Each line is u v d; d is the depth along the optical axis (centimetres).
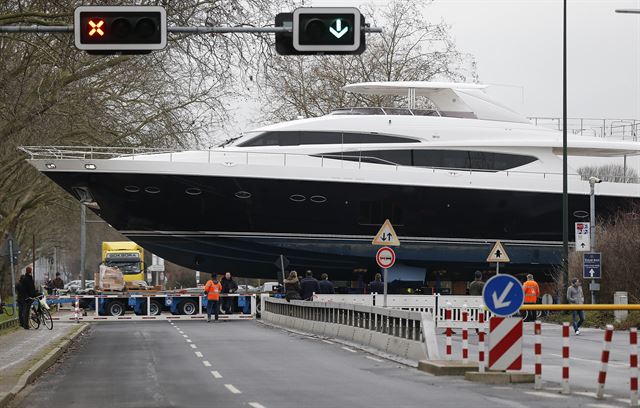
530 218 14575
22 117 12800
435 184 13888
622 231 13512
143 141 16138
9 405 4866
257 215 13388
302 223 13575
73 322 13562
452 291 15675
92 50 5638
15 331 11119
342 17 5684
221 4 10106
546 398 4819
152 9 5644
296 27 5675
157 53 12838
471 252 14475
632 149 15038
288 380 5903
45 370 6881
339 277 14725
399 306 12812
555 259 14888
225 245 13538
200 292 14612
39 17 10250
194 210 13200
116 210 13212
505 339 5675
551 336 10612
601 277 13125
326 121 13838
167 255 13662
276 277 14562
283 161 13450
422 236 14150
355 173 13525
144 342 9481
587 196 14975
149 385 5706
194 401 4888
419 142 14000
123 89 16238
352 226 13775
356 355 7806
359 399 4881
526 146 14475
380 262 10162
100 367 7012
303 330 11219
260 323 13200
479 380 5706
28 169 19575
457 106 14850
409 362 6981
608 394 4994
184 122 16112
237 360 7381
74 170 12756
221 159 13262
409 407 4528
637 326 11712
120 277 14912
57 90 12619
